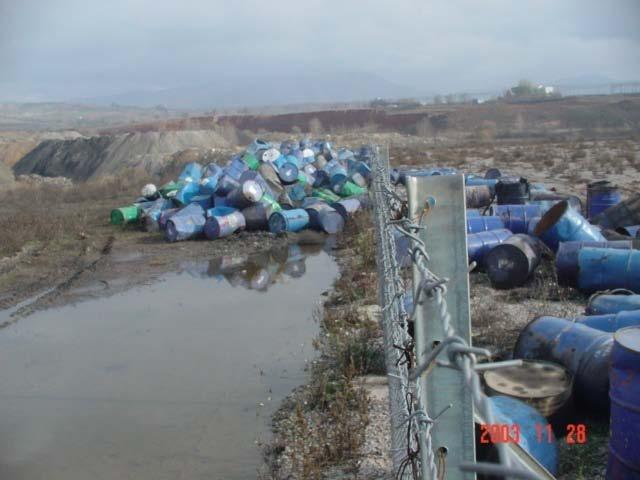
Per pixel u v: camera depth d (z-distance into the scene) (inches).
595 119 3757.4
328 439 292.4
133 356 446.6
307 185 1085.8
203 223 894.4
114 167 2856.8
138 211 1030.4
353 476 258.4
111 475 289.3
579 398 270.7
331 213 887.7
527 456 129.0
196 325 513.7
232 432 321.4
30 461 304.7
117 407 361.1
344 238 842.8
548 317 306.0
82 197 1593.3
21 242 893.8
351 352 377.7
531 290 478.3
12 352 470.3
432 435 103.3
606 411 265.1
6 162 3395.7
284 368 403.9
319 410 332.2
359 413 311.3
